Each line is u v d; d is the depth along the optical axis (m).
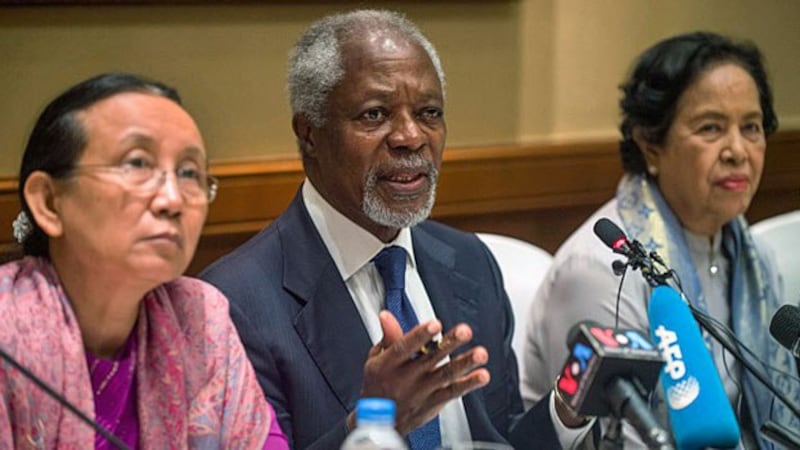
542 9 8.16
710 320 4.20
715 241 5.73
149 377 3.68
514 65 8.12
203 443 3.73
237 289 4.50
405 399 3.75
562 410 4.46
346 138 4.57
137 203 3.38
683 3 8.65
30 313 3.48
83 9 6.88
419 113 4.61
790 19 9.06
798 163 9.09
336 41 4.63
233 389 3.85
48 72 6.86
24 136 6.85
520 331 6.01
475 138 8.08
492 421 4.86
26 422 3.42
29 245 3.63
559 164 8.22
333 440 4.02
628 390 3.14
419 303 4.82
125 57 7.02
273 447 3.90
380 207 4.57
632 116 5.70
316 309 4.54
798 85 9.14
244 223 7.34
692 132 5.52
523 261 6.16
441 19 7.84
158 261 3.39
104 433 3.12
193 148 3.49
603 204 8.45
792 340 4.07
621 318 5.35
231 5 7.22
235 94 7.34
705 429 3.38
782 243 6.61
